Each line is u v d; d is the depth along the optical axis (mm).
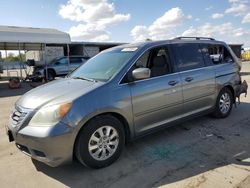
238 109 6922
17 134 3564
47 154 3395
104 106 3703
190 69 5059
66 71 21188
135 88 4102
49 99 3613
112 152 3912
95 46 29938
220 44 5953
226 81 5820
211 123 5699
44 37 18266
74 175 3695
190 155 4160
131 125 4098
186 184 3318
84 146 3598
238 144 4543
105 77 4102
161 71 4570
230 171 3596
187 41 5246
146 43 4680
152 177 3539
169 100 4578
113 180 3520
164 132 5219
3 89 15406
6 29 17891
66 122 3412
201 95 5223
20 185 3510
